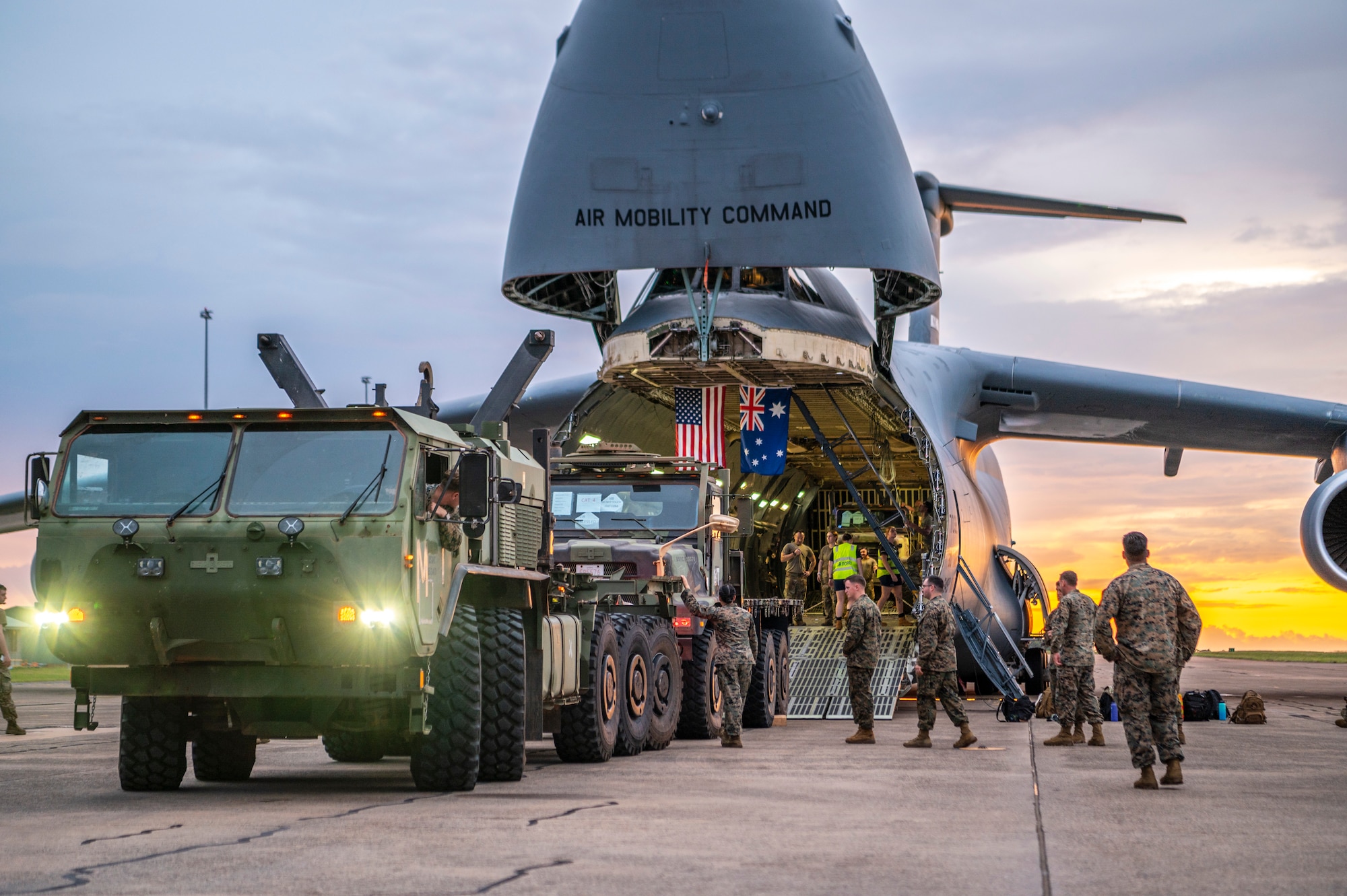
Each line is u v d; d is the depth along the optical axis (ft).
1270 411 79.87
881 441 81.82
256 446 29.66
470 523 31.27
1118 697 31.89
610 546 50.80
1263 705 57.16
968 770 36.47
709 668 50.98
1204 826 25.05
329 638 28.68
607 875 19.85
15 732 52.60
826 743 47.78
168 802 29.45
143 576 28.81
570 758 39.29
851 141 57.82
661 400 73.41
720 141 57.82
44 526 29.43
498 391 37.99
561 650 36.70
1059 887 18.94
